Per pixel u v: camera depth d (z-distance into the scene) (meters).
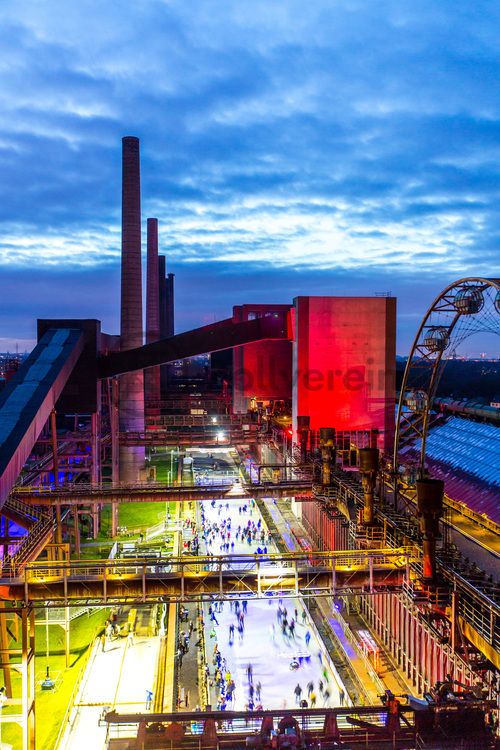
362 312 74.00
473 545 38.22
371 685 36.72
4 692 34.91
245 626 46.47
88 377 70.31
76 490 50.25
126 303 89.25
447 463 65.88
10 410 45.31
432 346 36.62
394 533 35.69
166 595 30.05
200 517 79.50
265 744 20.38
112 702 33.81
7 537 42.62
